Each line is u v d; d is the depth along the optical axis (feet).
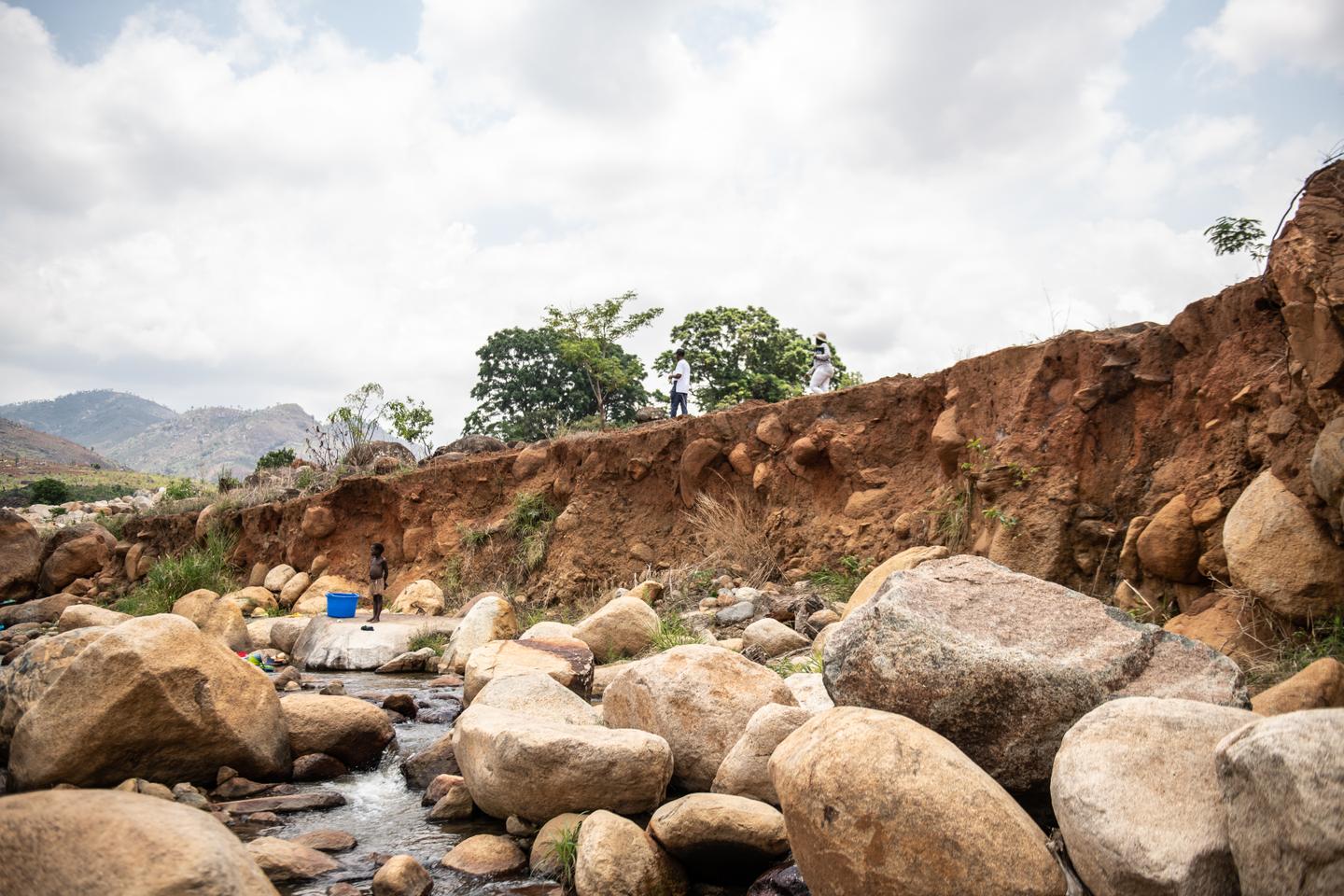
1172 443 29.78
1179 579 26.53
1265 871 9.16
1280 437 23.93
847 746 11.87
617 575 49.98
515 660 28.04
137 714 18.07
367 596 59.98
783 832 14.29
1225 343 28.63
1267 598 21.85
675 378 65.62
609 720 20.98
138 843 9.77
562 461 56.39
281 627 44.34
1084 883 11.11
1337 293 21.42
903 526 39.06
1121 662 14.30
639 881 13.66
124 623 19.01
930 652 14.51
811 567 41.91
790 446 45.83
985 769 14.17
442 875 15.03
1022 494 32.48
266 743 20.03
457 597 54.29
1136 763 11.20
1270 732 9.43
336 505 65.57
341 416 75.92
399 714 26.71
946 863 10.98
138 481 266.98
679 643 32.78
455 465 60.90
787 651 31.48
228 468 90.74
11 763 18.24
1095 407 31.91
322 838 16.51
